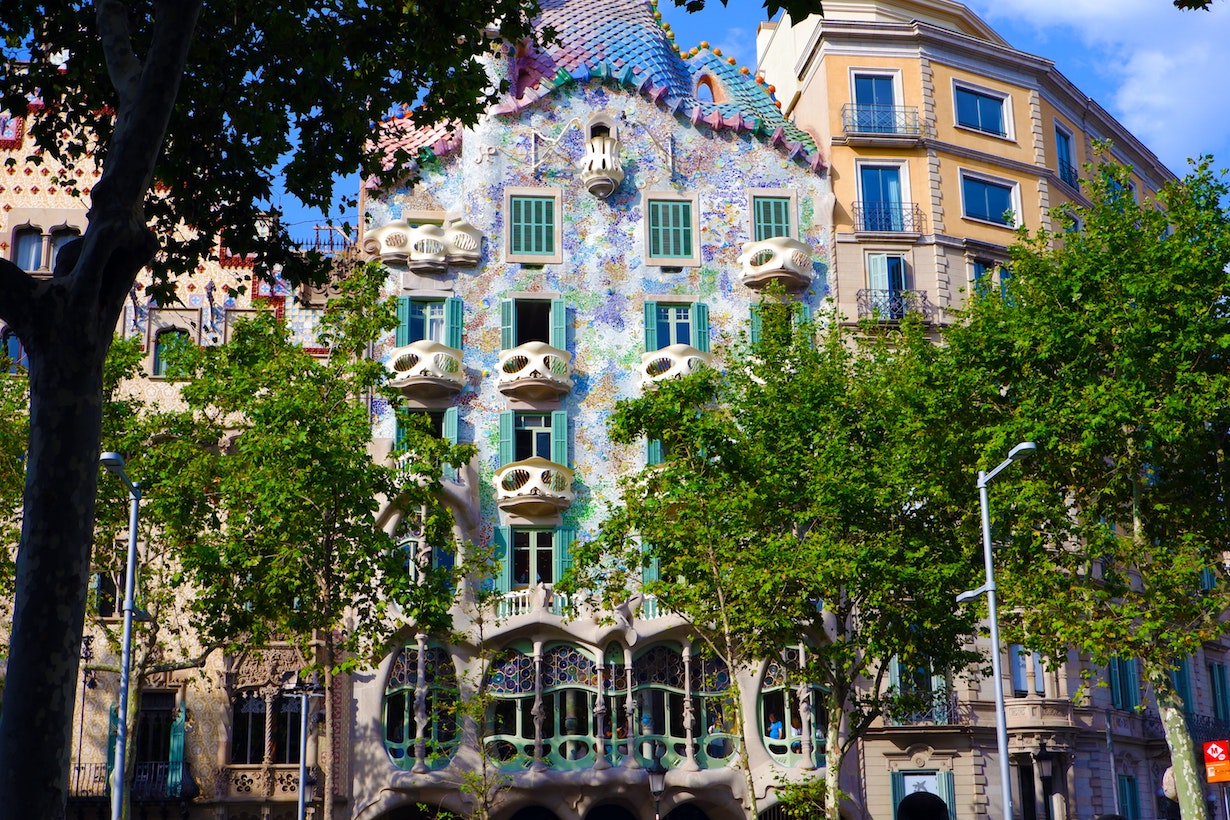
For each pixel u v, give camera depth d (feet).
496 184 167.43
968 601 121.19
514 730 147.84
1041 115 192.34
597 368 164.14
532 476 154.71
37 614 40.75
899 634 121.08
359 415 114.62
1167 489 121.70
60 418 42.22
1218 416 115.65
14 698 40.19
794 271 167.32
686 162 172.86
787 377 130.41
